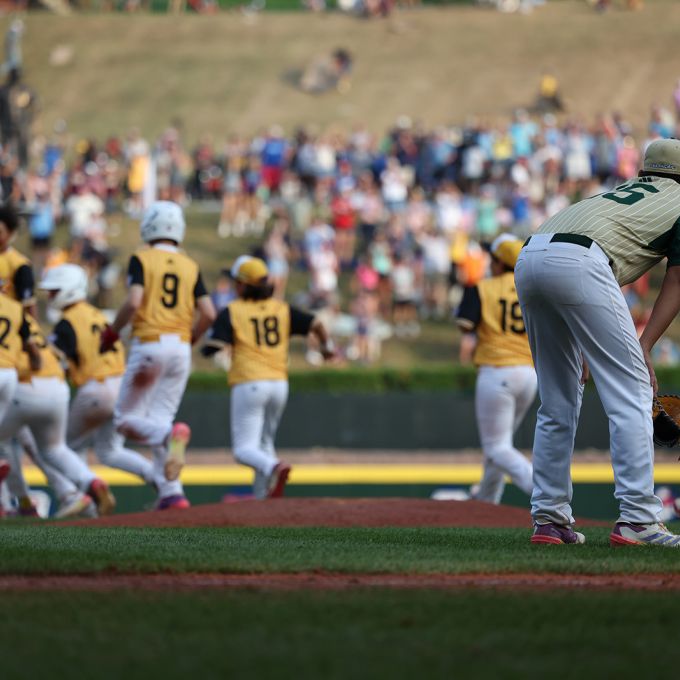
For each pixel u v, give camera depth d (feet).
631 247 68.33
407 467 197.36
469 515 102.63
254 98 560.20
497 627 40.32
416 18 625.82
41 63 597.93
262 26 626.64
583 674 33.30
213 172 391.65
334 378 236.22
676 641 38.24
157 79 580.30
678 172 70.90
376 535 80.02
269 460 125.90
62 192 358.02
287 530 86.99
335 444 227.81
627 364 67.92
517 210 322.96
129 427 118.52
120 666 33.86
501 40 593.42
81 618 41.32
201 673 32.94
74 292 128.47
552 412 71.56
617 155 348.18
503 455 121.49
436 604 44.52
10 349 107.34
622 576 55.06
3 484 132.77
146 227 120.26
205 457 215.31
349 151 357.41
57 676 32.65
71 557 57.41
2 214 116.26
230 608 43.37
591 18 606.14
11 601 44.86
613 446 68.80
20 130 375.86
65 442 130.52
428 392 227.81
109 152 395.14
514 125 347.36
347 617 41.81
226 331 128.88
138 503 177.17
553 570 55.62
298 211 339.98
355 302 303.48
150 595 46.57
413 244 321.52
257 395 128.88
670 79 542.57
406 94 554.87
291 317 131.23
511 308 121.39
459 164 348.38
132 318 118.62
